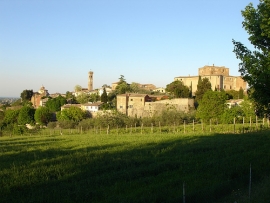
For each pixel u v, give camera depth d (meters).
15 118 107.25
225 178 16.69
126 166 20.23
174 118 72.56
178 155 24.59
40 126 99.19
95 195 13.87
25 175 17.83
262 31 15.29
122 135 47.88
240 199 13.60
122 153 26.16
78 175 17.56
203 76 131.62
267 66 14.98
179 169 18.83
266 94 15.30
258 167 18.89
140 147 30.41
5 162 23.11
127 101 103.00
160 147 30.09
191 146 29.77
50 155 26.41
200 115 58.81
